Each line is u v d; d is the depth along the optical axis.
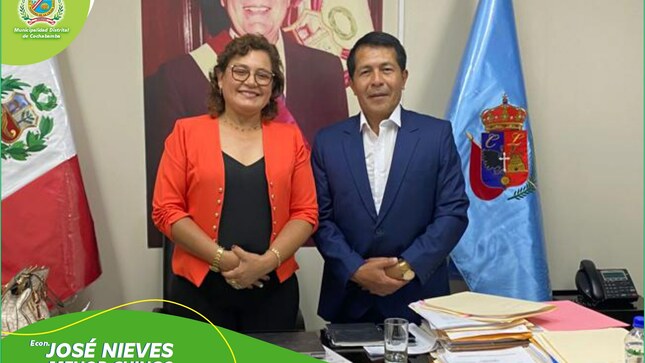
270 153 1.73
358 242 1.81
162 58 2.22
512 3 2.27
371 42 1.81
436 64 2.41
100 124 2.24
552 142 2.49
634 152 2.52
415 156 1.80
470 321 1.34
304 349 1.34
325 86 2.32
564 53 2.45
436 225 1.77
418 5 2.37
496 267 2.17
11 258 1.96
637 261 2.56
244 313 1.77
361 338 1.42
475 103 2.19
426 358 1.32
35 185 1.98
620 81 2.49
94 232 2.12
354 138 1.86
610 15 2.46
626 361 1.16
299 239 1.71
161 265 2.32
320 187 1.86
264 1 2.24
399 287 1.73
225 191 1.69
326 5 2.29
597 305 2.18
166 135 2.25
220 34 2.24
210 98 1.80
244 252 1.63
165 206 1.68
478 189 2.20
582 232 2.53
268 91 1.72
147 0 2.20
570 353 1.21
